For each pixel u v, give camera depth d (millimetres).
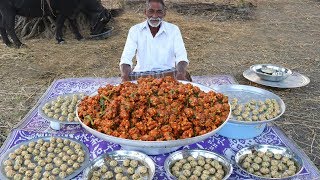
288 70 4613
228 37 6945
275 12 8828
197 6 8883
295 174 2369
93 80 4445
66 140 2791
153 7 3396
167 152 2652
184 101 2408
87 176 2355
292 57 5926
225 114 2463
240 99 3211
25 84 4793
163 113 2268
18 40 6312
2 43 6562
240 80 4965
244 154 2625
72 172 2469
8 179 2400
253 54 6047
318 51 6234
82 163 2566
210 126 2318
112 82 4387
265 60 5773
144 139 2201
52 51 6180
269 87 4574
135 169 2428
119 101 2354
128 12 8641
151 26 3521
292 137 3541
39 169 2504
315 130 3678
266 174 2449
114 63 5672
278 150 2660
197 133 2273
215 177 2328
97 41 6777
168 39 3584
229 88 3365
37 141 2791
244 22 7992
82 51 6207
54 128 3020
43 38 6934
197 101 2402
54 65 5535
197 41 6668
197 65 5504
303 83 4477
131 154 2523
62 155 2650
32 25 7000
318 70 5367
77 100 3307
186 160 2527
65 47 6410
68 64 5590
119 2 8867
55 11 6383
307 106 4172
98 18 6832
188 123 2256
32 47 6367
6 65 5492
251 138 2873
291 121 3836
